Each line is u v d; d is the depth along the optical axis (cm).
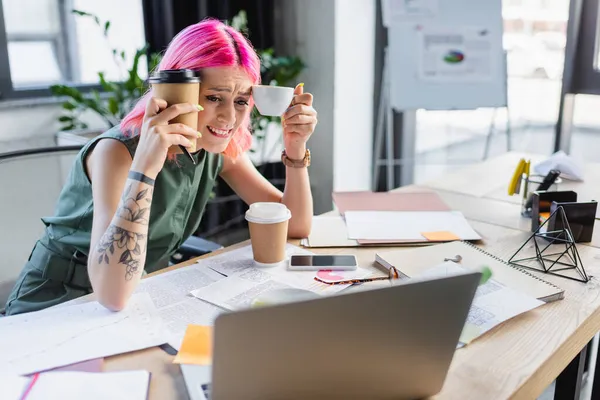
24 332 83
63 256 126
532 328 87
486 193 170
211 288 99
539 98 299
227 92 108
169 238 130
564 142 295
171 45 111
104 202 108
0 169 138
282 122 130
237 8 304
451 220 140
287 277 105
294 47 324
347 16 308
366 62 330
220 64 105
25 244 143
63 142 213
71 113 263
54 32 264
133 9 287
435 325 65
